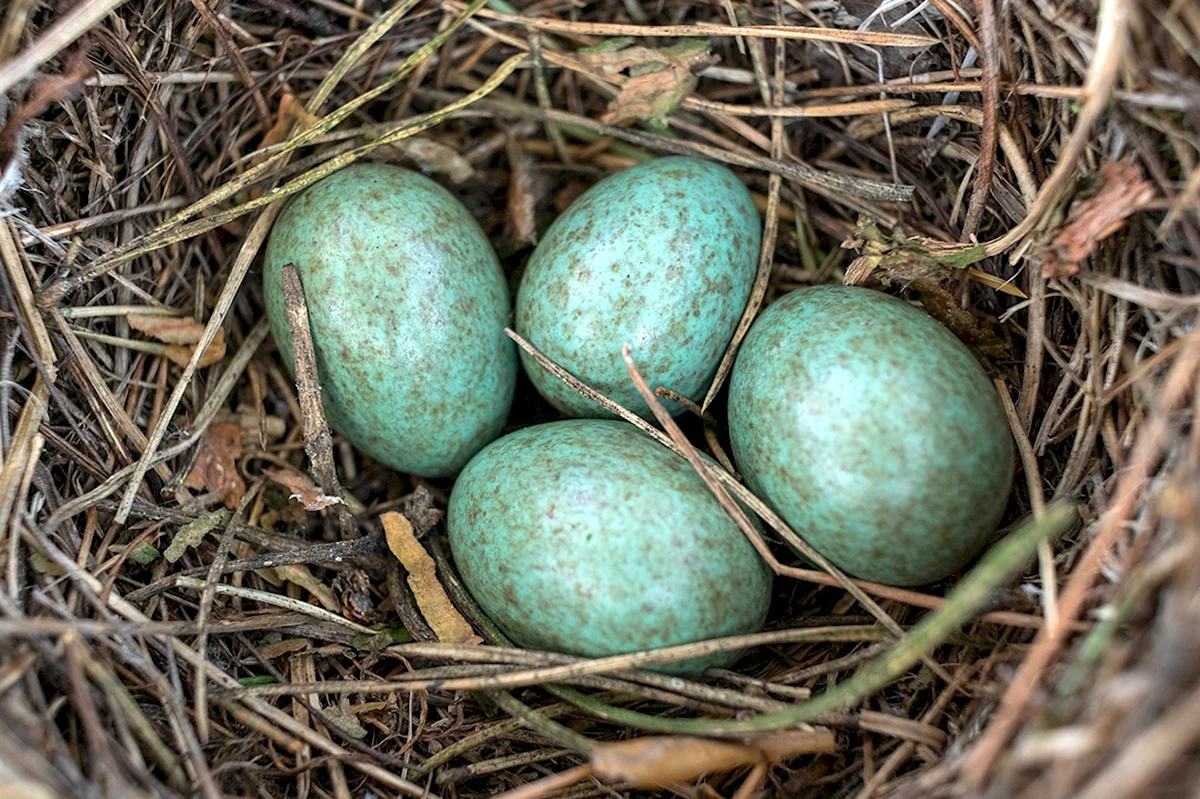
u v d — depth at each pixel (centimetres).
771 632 12
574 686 12
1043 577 11
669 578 12
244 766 12
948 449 11
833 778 12
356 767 12
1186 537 10
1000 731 10
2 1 12
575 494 12
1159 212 12
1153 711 10
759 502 12
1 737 10
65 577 12
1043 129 12
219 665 12
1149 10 11
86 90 12
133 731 11
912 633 11
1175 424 11
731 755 11
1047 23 12
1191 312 11
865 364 12
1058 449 12
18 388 12
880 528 12
